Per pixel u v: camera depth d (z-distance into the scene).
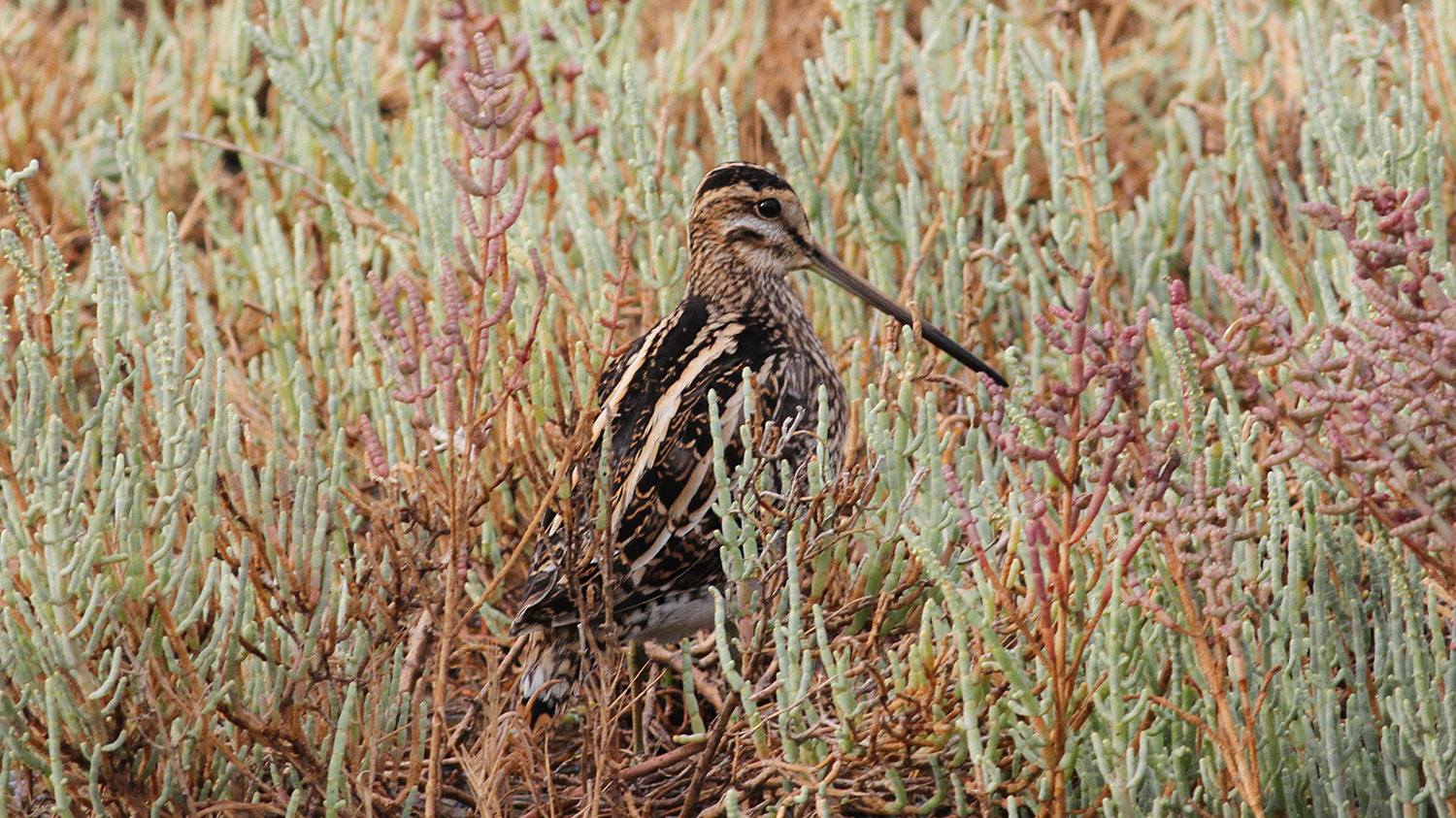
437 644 8.17
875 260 10.81
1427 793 7.02
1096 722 7.34
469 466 7.33
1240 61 12.73
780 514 7.54
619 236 11.27
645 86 12.84
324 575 8.03
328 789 7.43
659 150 10.81
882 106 11.65
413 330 10.48
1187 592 6.77
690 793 7.85
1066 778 7.32
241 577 7.46
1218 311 10.99
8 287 12.14
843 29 11.64
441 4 13.39
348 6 13.27
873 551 8.44
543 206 11.58
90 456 7.33
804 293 11.44
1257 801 6.82
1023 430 6.92
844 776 8.01
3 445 7.18
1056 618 7.10
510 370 8.84
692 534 8.58
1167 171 11.73
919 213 11.12
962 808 7.41
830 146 11.38
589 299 10.40
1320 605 7.19
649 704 8.69
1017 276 10.79
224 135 13.87
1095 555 6.94
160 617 7.44
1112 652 6.79
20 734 7.45
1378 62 12.35
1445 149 11.11
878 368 10.04
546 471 8.73
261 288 11.02
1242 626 7.20
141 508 7.42
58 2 15.98
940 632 7.50
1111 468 6.65
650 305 10.55
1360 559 7.46
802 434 8.91
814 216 11.25
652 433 8.62
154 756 7.54
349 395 10.42
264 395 10.91
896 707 7.58
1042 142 11.28
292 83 11.45
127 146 11.50
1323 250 10.41
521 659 9.27
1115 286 11.04
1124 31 15.06
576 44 12.45
